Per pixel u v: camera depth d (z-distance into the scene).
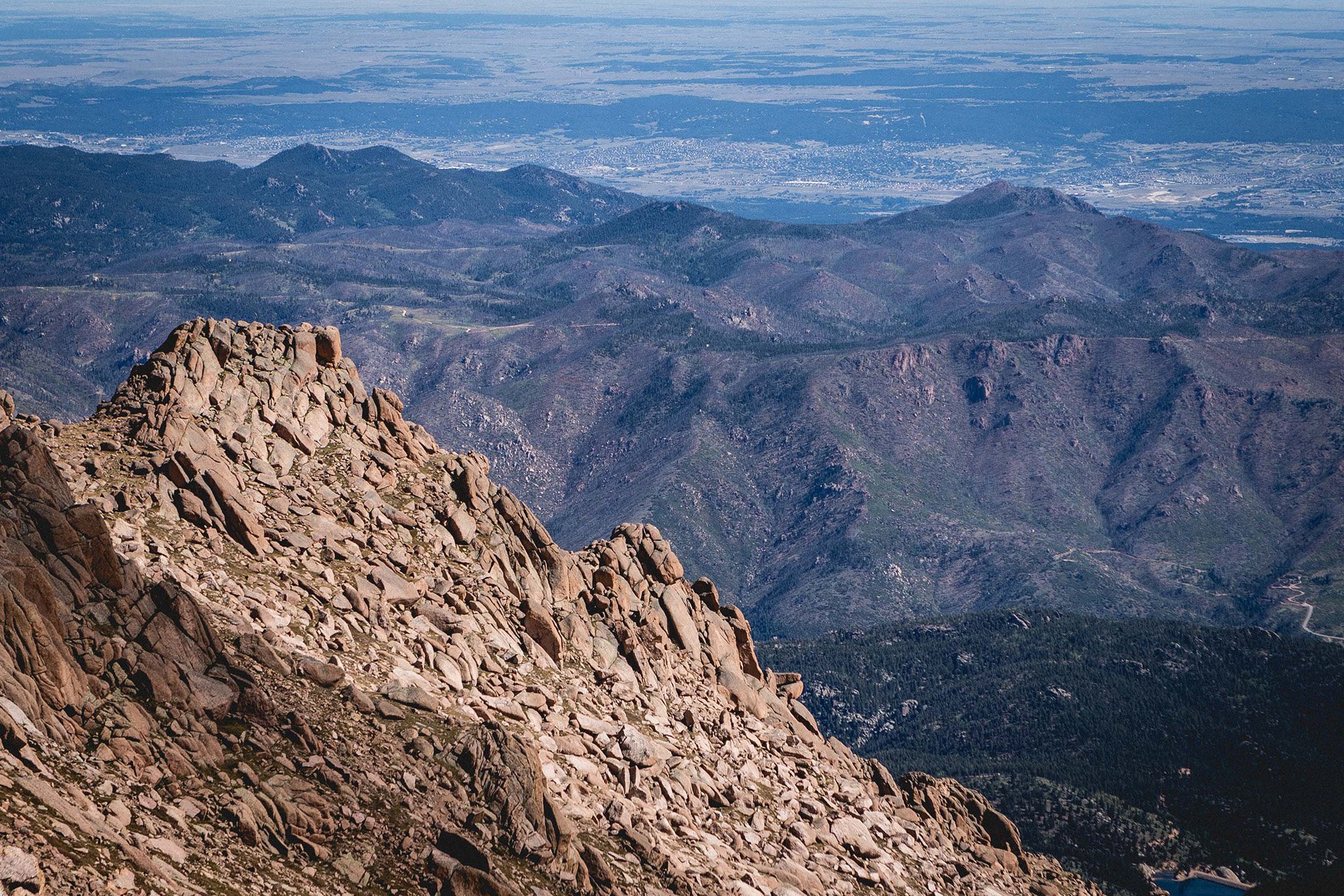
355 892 42.12
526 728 57.72
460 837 45.94
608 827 54.41
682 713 70.12
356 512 66.62
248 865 40.44
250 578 56.66
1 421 60.19
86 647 43.66
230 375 69.56
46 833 35.47
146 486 58.66
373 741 49.12
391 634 58.75
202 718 44.97
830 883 61.91
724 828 61.22
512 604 67.56
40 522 45.09
